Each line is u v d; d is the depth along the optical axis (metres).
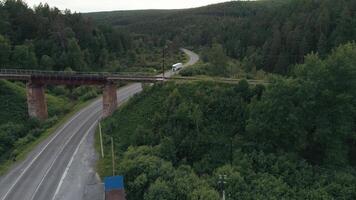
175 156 61.59
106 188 49.69
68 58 122.56
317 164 60.62
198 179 53.81
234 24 194.00
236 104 70.19
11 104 90.31
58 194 53.97
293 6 152.88
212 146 64.12
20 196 54.00
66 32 132.38
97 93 106.62
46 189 55.50
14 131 79.62
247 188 53.47
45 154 67.94
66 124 83.56
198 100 72.88
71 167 62.03
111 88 83.50
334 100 59.03
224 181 51.78
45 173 60.53
